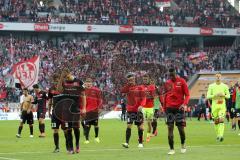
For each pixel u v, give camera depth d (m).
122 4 83.06
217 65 79.50
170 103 21.25
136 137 31.92
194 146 25.20
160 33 80.69
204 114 57.84
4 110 60.47
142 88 24.50
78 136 21.78
